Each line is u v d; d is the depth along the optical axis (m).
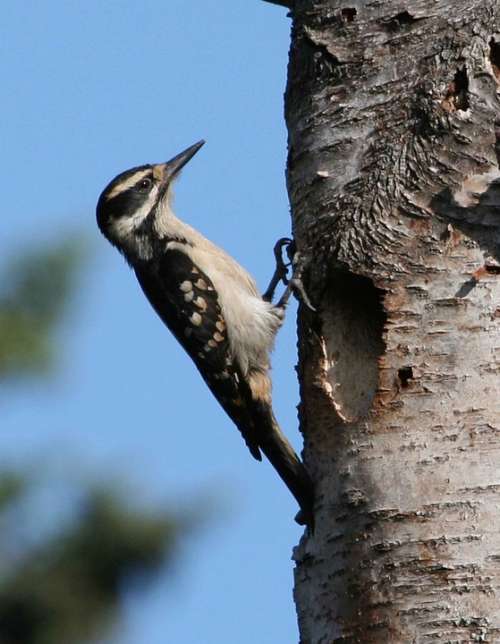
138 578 10.05
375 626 9.23
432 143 10.23
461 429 9.39
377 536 9.41
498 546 8.97
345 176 10.64
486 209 9.98
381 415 9.71
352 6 11.02
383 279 10.06
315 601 9.88
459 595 8.94
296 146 11.20
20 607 9.70
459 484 9.23
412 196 10.16
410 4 10.73
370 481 9.60
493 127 10.16
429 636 8.93
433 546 9.13
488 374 9.49
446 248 9.94
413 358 9.73
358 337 10.79
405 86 10.55
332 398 10.45
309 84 11.16
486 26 10.44
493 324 9.64
